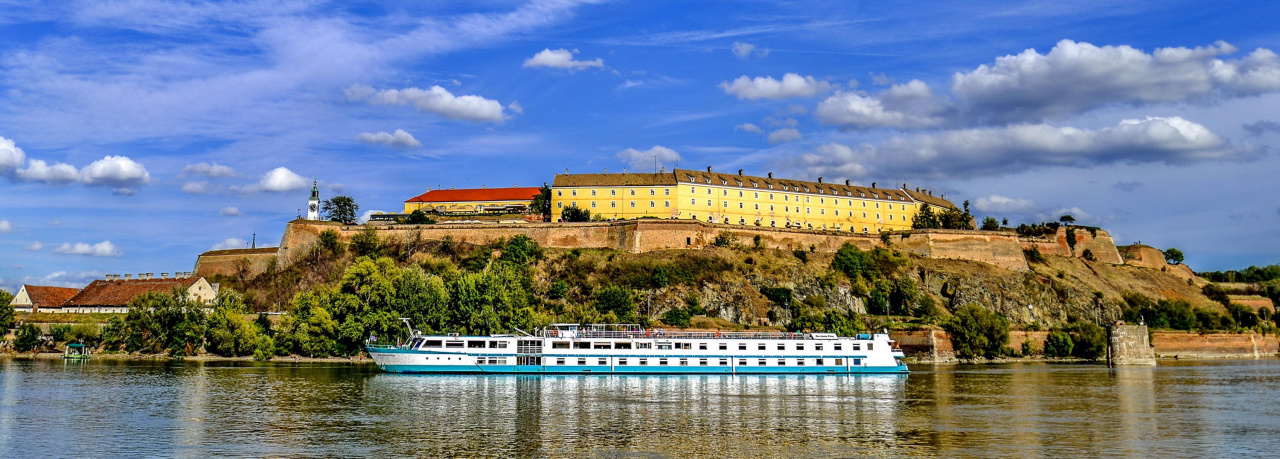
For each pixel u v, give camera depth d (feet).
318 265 642.63
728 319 579.48
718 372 406.21
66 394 324.80
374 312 468.34
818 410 295.89
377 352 407.23
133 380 371.76
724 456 221.25
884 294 645.10
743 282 613.52
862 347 420.36
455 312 466.29
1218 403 318.65
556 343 401.90
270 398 314.55
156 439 237.86
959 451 228.22
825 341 416.87
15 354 541.75
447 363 398.62
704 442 238.89
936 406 306.55
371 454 220.84
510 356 400.06
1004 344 556.51
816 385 371.56
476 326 460.55
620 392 338.95
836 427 262.67
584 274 615.98
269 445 230.48
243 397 317.01
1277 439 245.86
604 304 549.13
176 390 336.70
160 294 533.96
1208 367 507.71
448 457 218.38
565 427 259.39
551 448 229.86
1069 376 428.56
